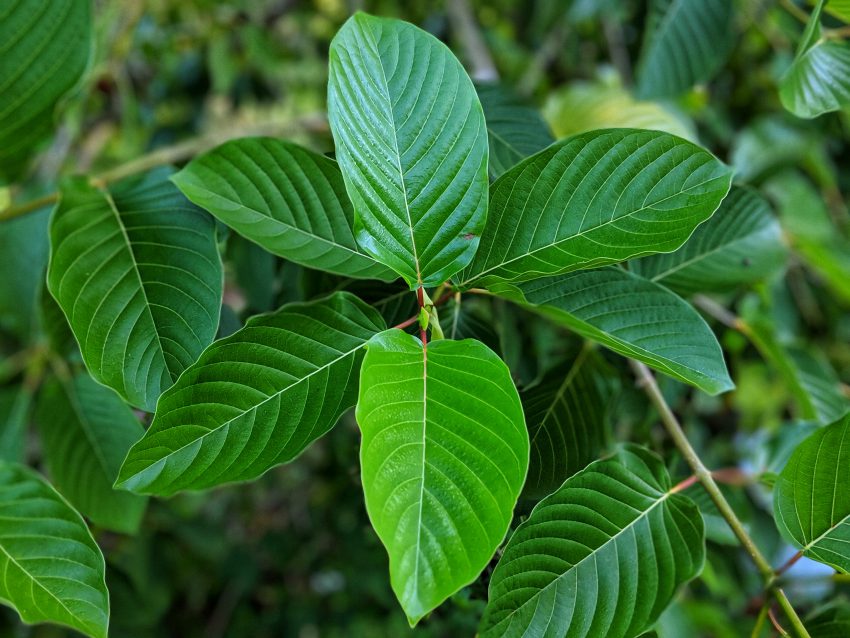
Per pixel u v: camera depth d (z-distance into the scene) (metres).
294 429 0.54
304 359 0.54
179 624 1.64
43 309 0.67
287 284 0.70
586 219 0.55
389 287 0.63
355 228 0.52
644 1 1.16
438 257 0.54
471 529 0.47
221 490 1.61
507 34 1.55
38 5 0.66
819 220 1.12
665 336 0.57
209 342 0.57
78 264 0.57
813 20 0.61
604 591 0.55
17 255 0.83
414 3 1.45
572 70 1.35
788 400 1.19
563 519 0.56
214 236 0.59
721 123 1.29
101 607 0.57
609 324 0.58
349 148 0.52
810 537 0.56
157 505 1.21
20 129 0.70
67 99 0.70
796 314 1.17
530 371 0.74
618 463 0.58
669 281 0.71
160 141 1.39
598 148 0.55
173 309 0.57
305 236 0.58
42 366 0.85
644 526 0.57
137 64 1.35
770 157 1.13
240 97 1.48
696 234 0.72
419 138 0.53
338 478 0.97
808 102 0.62
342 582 1.49
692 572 0.55
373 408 0.49
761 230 0.74
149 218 0.59
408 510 0.47
